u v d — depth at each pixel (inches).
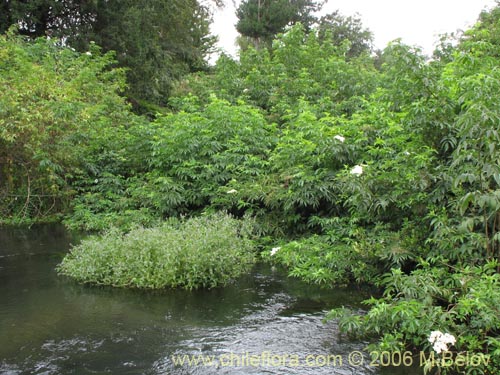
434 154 188.9
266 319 159.0
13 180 376.5
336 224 241.4
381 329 142.6
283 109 414.3
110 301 178.9
